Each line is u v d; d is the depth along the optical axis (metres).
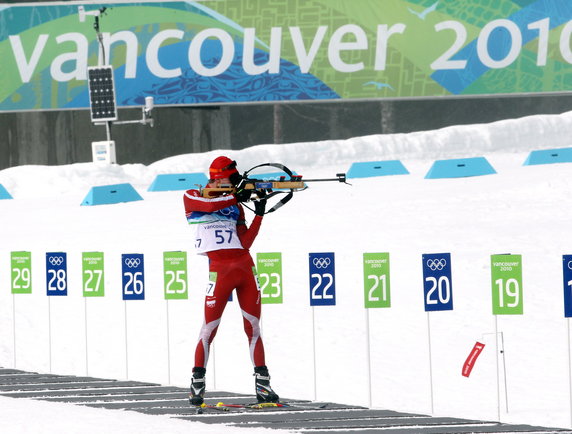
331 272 28.73
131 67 137.50
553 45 135.25
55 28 138.00
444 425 22.80
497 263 25.95
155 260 51.53
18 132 166.38
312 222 62.12
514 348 32.94
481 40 135.75
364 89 136.75
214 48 136.62
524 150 134.38
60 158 168.00
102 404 25.94
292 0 136.25
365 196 76.94
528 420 24.91
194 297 42.88
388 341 34.84
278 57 136.50
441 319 37.06
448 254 26.50
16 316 41.25
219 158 26.31
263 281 30.12
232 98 137.25
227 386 30.86
